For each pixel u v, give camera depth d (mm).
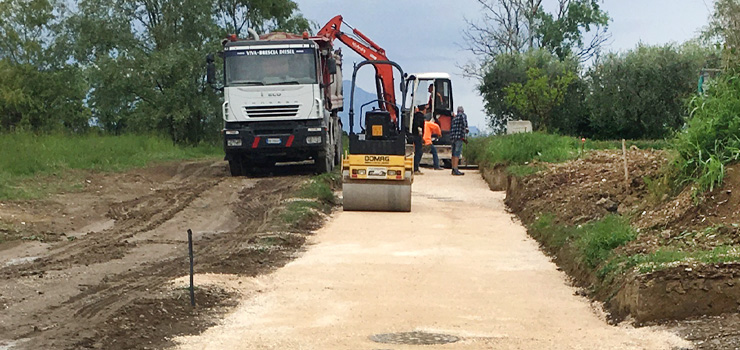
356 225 17984
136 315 9750
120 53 43094
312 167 31078
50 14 45312
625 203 15648
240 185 24953
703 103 14078
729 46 15711
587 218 15195
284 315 10078
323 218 18984
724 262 9594
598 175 18719
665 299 9391
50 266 13258
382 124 20422
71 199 21078
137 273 12617
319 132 27125
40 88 45031
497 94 55250
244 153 27688
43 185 22859
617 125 49312
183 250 14906
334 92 31547
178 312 10094
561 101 49281
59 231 16906
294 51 27125
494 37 60344
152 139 37969
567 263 13047
